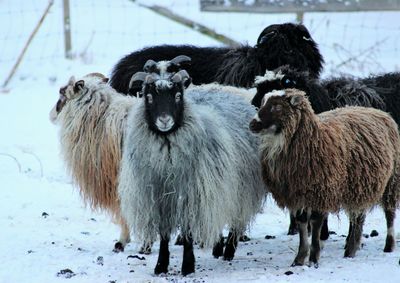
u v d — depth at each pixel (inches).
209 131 434.6
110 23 1153.4
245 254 487.2
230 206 442.0
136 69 644.7
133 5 1253.1
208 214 426.6
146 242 450.9
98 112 503.2
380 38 1071.6
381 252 482.6
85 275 427.2
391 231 487.2
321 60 641.6
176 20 1121.4
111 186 498.6
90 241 513.7
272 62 616.1
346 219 587.8
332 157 439.8
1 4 1251.2
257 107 499.8
